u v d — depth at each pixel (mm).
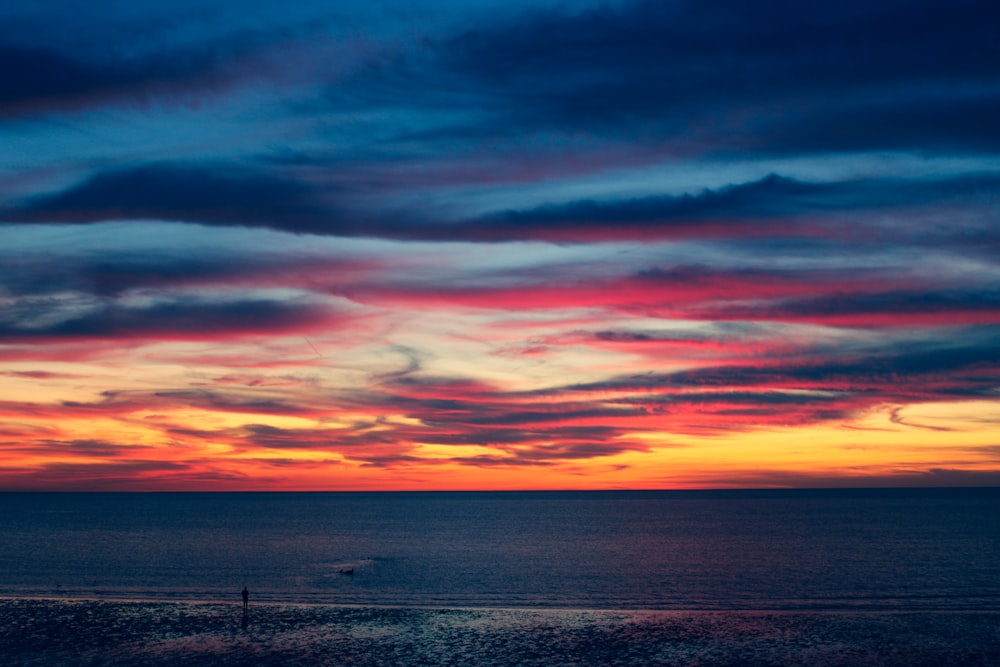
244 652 39938
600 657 38906
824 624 45875
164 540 124625
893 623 45969
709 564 86562
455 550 105812
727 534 132000
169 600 54906
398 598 62625
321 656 39125
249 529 153250
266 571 82375
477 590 67875
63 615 48750
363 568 84875
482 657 38906
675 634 43562
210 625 45969
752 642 41688
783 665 37375
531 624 46125
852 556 92875
